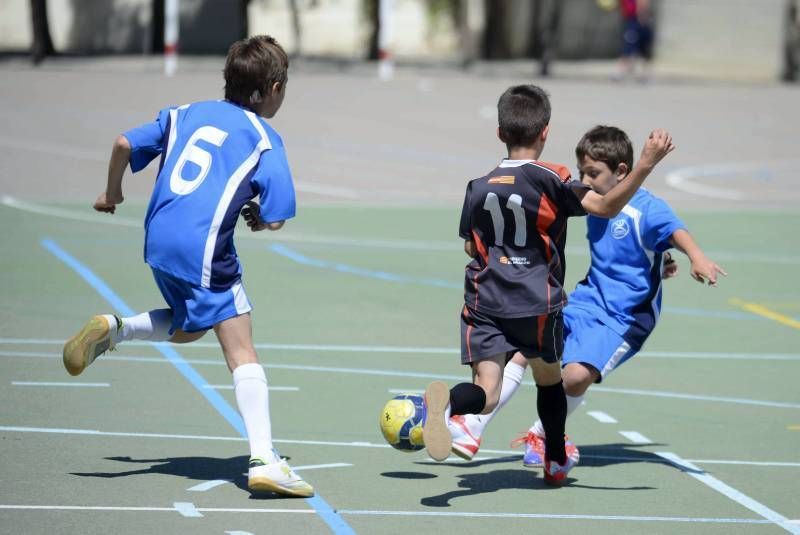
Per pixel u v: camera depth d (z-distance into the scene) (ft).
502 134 47.98
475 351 46.70
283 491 46.83
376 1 366.22
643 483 52.11
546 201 46.29
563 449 50.60
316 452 55.31
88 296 91.97
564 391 50.52
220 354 75.10
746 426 63.05
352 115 233.55
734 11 378.12
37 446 53.83
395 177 175.52
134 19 367.45
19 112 217.77
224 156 47.34
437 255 119.96
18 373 67.67
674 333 88.38
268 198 46.88
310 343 79.92
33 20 313.94
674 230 52.60
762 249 130.93
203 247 46.52
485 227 46.91
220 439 56.49
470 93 276.21
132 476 49.83
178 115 48.75
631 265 54.24
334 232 132.57
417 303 95.61
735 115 261.44
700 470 54.44
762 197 173.06
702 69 380.99
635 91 297.74
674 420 64.03
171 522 43.98
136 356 73.46
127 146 47.98
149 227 47.39
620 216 54.08
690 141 223.92
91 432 56.65
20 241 116.98
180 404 62.80
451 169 183.42
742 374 75.77
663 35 383.45
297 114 230.27
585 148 53.98
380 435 58.75
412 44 391.24
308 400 65.21
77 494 47.01
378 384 69.51
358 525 44.62
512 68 357.61
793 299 103.30
